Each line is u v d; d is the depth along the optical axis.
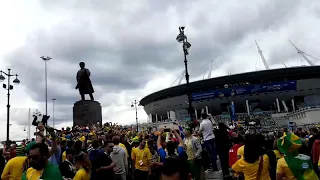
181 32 20.47
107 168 6.51
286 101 111.12
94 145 9.48
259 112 103.25
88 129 28.19
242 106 112.44
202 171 10.62
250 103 110.56
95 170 6.52
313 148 9.69
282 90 106.88
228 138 12.12
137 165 10.40
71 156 7.84
